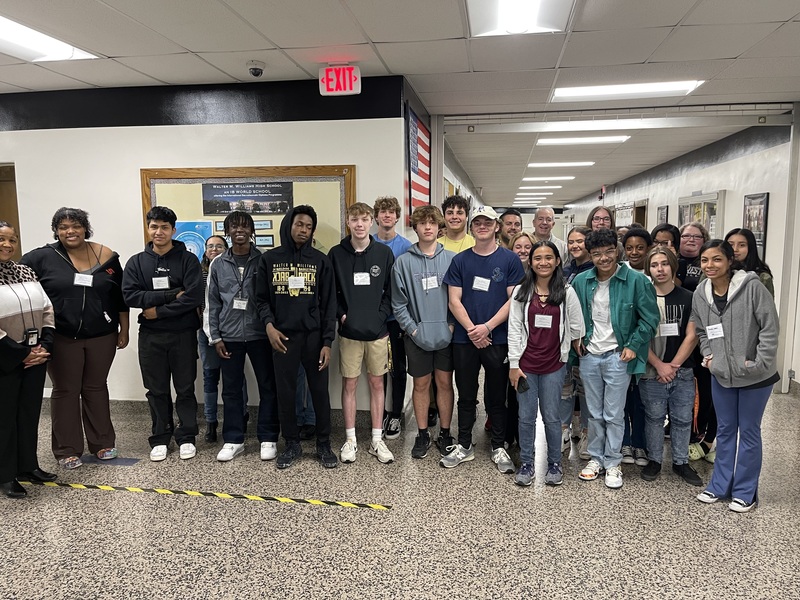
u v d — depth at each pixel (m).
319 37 3.12
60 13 2.76
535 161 8.29
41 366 3.05
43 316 3.04
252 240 3.60
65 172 4.27
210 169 4.09
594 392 3.06
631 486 3.02
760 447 2.70
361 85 3.90
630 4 2.73
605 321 2.99
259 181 4.06
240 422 3.48
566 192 14.14
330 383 4.11
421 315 3.24
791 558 2.31
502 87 4.27
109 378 4.41
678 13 2.85
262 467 3.32
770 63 3.71
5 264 2.90
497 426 3.29
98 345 3.32
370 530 2.57
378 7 2.71
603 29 3.07
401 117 3.89
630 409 3.37
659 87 4.33
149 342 3.37
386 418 3.93
